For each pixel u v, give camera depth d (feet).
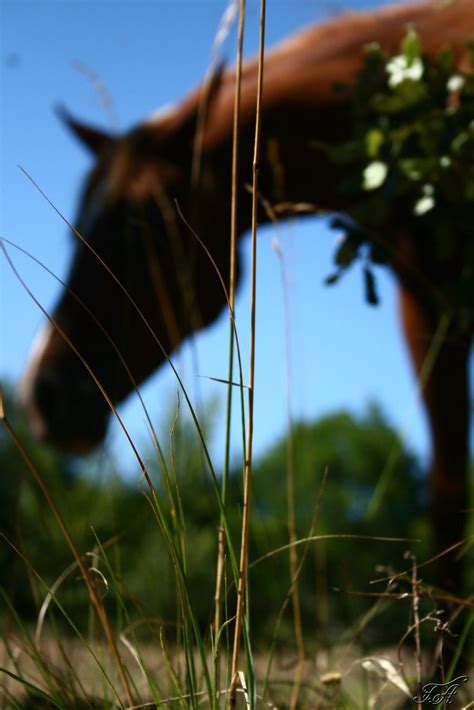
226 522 3.01
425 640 6.60
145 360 8.98
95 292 8.84
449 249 5.66
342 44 9.09
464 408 8.90
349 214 5.85
